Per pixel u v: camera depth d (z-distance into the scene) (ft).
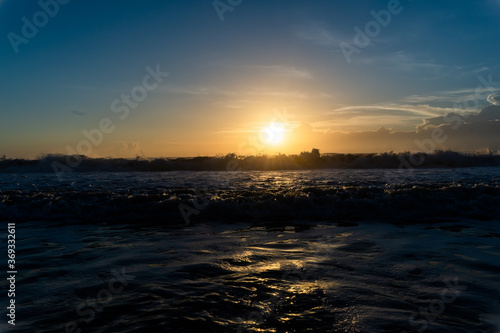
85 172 50.80
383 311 7.75
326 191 22.41
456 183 28.17
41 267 11.30
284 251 12.91
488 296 8.57
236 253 12.67
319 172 46.09
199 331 6.88
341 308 7.92
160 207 20.18
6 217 19.58
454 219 18.70
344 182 31.27
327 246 13.57
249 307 8.04
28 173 50.21
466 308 7.88
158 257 12.28
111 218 19.52
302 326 7.08
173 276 10.26
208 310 7.86
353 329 6.91
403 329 6.91
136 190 26.37
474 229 16.43
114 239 15.07
